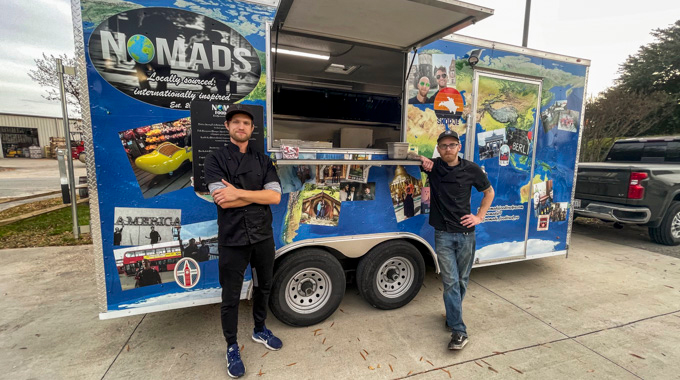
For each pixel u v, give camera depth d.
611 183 4.87
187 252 2.21
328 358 2.19
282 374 2.04
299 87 4.20
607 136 10.98
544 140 3.42
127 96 1.95
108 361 2.14
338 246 2.57
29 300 2.97
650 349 2.36
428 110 2.82
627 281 3.59
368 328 2.56
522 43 6.70
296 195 2.42
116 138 1.96
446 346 2.35
